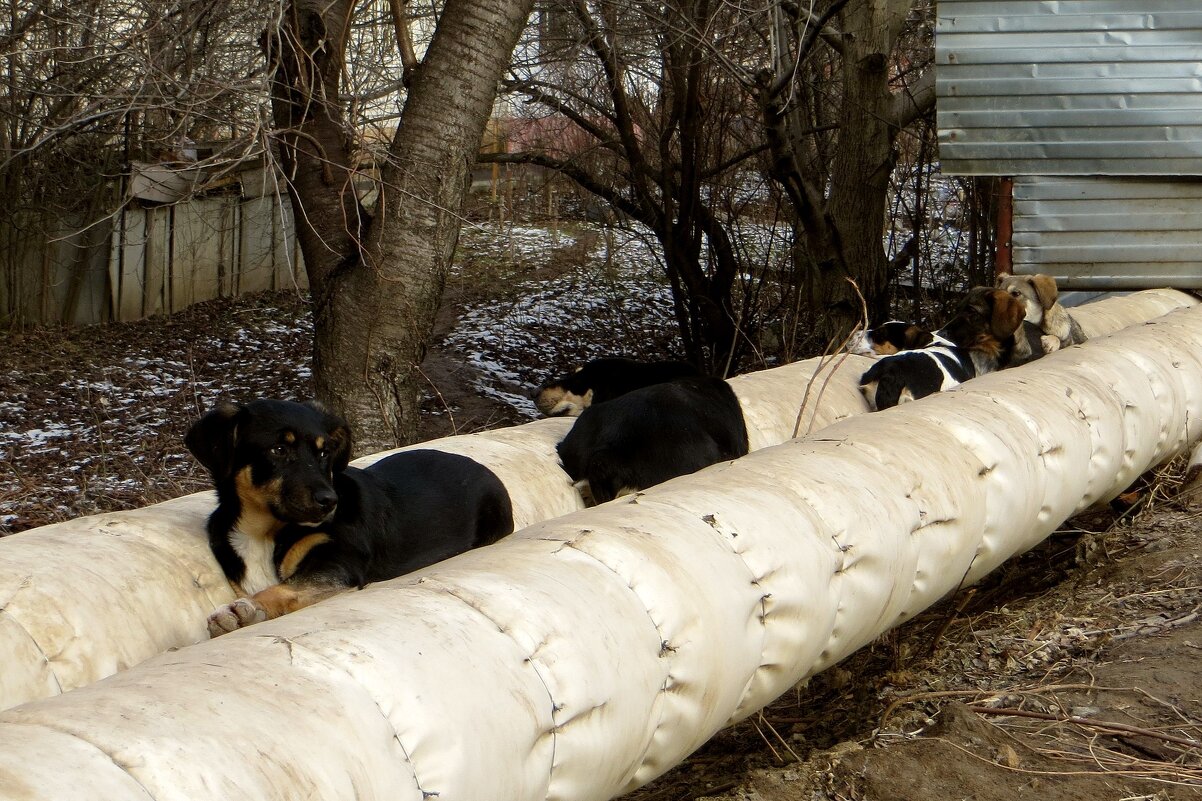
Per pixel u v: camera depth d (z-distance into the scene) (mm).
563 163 13766
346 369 7555
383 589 2852
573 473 5211
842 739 4504
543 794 2654
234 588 3924
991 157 10648
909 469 4402
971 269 15180
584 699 2738
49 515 8289
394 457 4664
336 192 7504
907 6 12953
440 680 2447
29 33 11969
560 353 16141
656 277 19672
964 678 5027
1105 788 3914
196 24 7684
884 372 6816
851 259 12984
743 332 12984
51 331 15961
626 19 12703
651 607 3094
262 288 20219
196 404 11547
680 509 3586
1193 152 10227
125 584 3619
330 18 7512
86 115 8500
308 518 3682
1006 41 10453
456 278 20031
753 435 6129
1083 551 6504
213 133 10477
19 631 3281
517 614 2752
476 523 4453
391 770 2248
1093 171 10469
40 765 1841
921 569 4336
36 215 15820
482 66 7402
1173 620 5285
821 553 3756
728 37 12734
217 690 2174
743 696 3510
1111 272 10695
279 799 2016
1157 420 6363
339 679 2320
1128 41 10227
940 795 3918
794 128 13281
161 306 17875
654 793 4305
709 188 15328
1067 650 5184
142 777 1908
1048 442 5234
